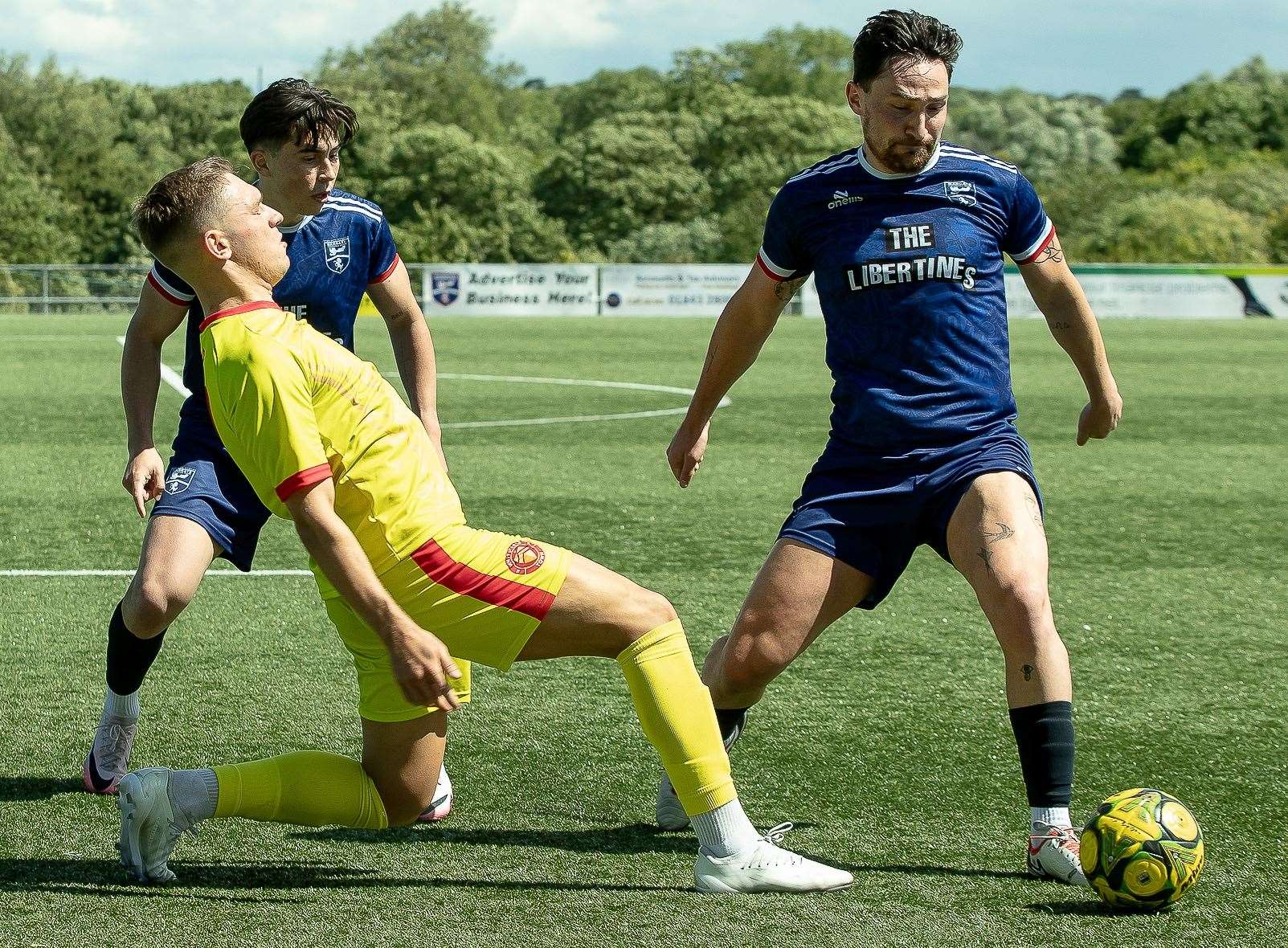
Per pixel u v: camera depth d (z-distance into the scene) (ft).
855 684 19.24
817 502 13.60
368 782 12.40
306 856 13.23
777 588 13.35
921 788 15.40
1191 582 25.96
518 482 36.14
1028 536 13.01
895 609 23.22
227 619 22.07
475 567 11.37
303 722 17.38
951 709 18.22
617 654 11.92
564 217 221.05
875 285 13.44
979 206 13.58
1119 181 199.52
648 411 52.44
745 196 219.00
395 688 12.18
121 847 12.34
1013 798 15.12
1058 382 64.69
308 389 11.07
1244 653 21.17
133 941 11.23
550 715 17.74
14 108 209.87
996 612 12.89
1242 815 14.64
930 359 13.43
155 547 13.71
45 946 11.10
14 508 31.86
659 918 11.76
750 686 13.62
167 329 15.01
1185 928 11.67
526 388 60.75
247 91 280.51
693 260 200.95
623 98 325.21
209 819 12.78
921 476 13.37
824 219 13.66
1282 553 28.53
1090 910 12.05
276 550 27.12
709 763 12.08
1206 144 271.08
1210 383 64.54
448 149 208.44
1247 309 122.21
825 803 14.97
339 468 11.20
